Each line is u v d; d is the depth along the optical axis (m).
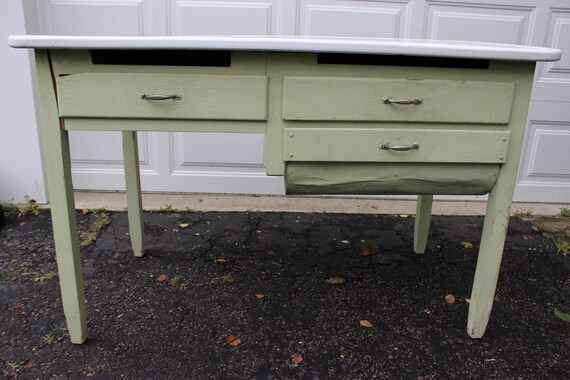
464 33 2.69
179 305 1.78
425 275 2.07
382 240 2.42
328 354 1.52
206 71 1.28
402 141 1.35
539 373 1.46
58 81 1.28
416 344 1.58
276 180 2.93
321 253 2.26
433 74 1.32
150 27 2.65
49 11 2.61
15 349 1.51
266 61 1.28
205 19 2.65
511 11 2.67
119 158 2.88
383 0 2.63
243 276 2.01
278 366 1.46
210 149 2.86
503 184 1.42
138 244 2.12
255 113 1.31
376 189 1.42
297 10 2.63
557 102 2.79
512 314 1.78
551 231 2.55
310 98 1.30
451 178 1.41
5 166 2.68
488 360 1.51
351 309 1.78
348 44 1.18
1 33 2.48
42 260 2.11
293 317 1.72
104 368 1.43
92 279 1.95
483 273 1.52
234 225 2.55
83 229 2.43
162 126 1.33
